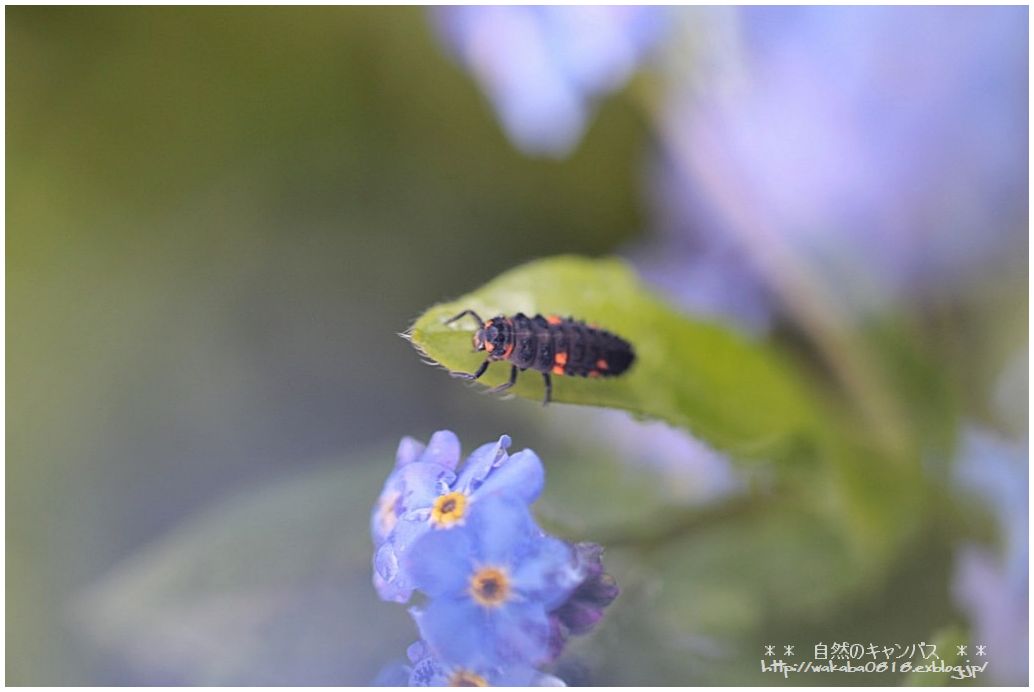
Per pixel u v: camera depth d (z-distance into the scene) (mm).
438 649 167
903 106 239
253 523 215
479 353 182
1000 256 232
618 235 265
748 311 239
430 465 170
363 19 267
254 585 213
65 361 267
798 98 241
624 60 232
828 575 206
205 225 281
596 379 189
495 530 167
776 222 241
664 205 259
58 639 226
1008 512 209
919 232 237
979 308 232
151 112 279
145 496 259
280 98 279
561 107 237
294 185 281
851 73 240
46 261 271
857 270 234
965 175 236
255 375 272
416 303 271
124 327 273
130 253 277
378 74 273
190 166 281
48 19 272
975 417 220
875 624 205
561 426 234
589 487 215
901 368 216
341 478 217
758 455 200
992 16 233
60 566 246
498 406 247
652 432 218
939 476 210
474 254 272
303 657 210
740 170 245
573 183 265
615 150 258
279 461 261
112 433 264
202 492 257
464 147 274
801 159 242
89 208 276
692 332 200
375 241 280
